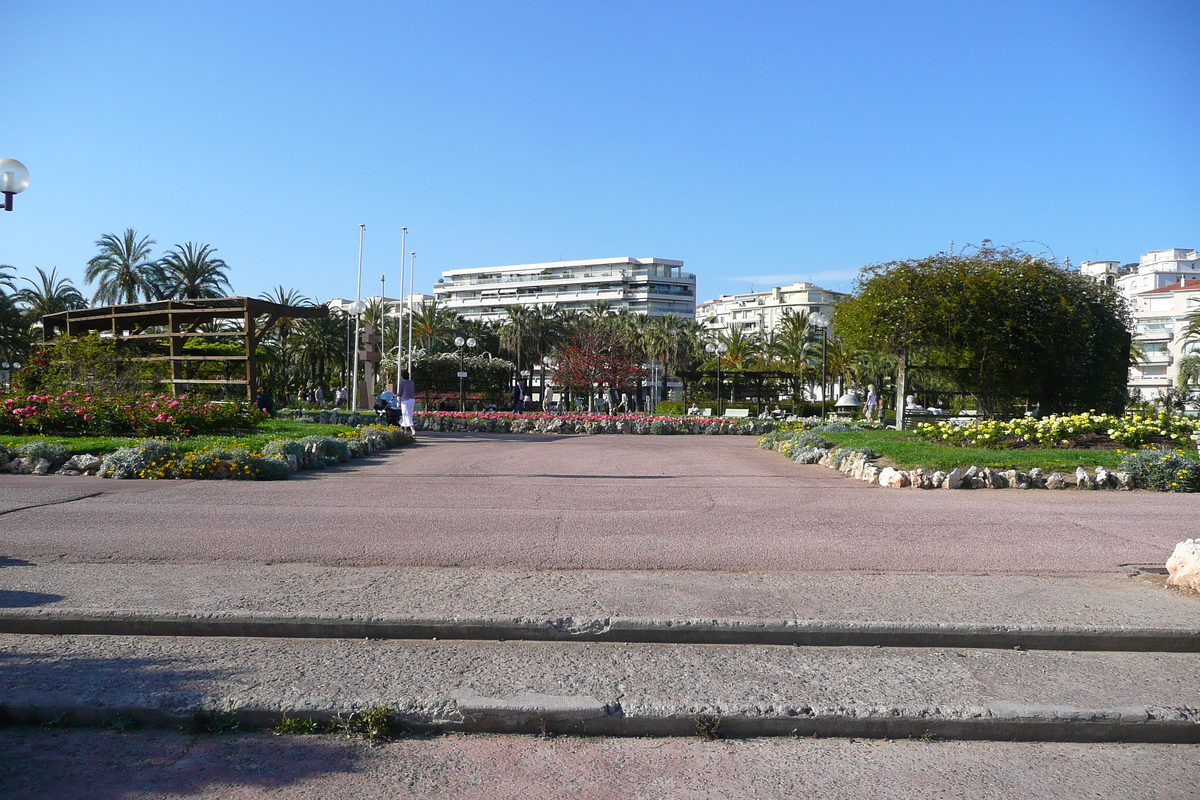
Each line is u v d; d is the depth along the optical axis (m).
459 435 24.06
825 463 14.56
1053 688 4.16
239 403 18.39
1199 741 3.85
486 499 10.01
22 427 14.58
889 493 10.88
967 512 9.19
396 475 12.67
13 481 10.90
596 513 8.96
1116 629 4.78
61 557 6.45
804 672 4.35
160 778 3.35
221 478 11.55
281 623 4.82
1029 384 21.11
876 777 3.48
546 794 3.29
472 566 6.34
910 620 4.89
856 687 4.14
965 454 12.85
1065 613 5.08
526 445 19.64
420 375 53.69
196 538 7.24
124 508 8.85
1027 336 19.70
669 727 3.83
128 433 15.02
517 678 4.20
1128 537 7.70
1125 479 11.37
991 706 3.90
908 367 21.19
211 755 3.56
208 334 20.22
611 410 45.41
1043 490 11.30
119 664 4.34
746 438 24.55
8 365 49.47
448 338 81.06
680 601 5.26
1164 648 4.78
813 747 3.75
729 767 3.54
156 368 20.77
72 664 4.34
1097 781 3.47
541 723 3.82
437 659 4.47
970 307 19.66
